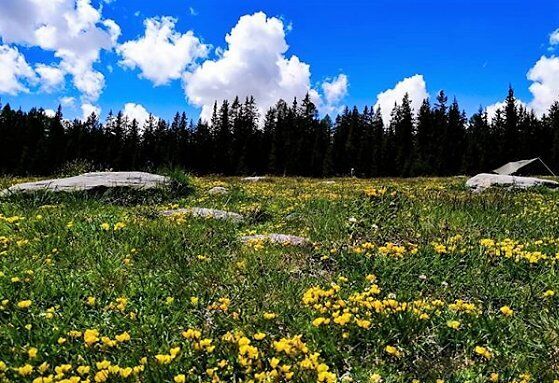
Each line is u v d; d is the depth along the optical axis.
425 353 4.60
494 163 87.12
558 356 4.50
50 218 8.58
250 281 6.24
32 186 11.86
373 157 89.75
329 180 34.12
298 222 10.23
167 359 3.97
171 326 5.01
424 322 4.95
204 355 4.31
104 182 12.95
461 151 90.88
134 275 6.35
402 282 6.30
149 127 104.56
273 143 92.88
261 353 4.26
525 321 5.24
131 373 3.88
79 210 10.20
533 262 6.79
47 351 4.42
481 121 99.00
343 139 100.81
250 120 102.31
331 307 5.26
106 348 4.34
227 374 4.14
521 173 48.47
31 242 7.36
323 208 10.98
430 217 9.68
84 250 7.01
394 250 7.16
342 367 4.46
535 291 5.89
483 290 6.06
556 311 5.35
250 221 10.68
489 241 7.39
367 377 4.23
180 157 96.88
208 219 9.84
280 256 7.31
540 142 92.31
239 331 4.77
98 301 5.47
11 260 6.47
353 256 7.07
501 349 4.69
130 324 4.93
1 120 91.19
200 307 5.46
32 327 4.84
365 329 4.83
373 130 102.12
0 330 4.68
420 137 97.88
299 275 6.62
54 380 3.86
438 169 87.31
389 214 9.49
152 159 97.75
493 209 11.12
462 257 7.09
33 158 85.06
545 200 15.24
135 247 7.48
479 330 4.91
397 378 4.17
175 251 7.31
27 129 90.81
